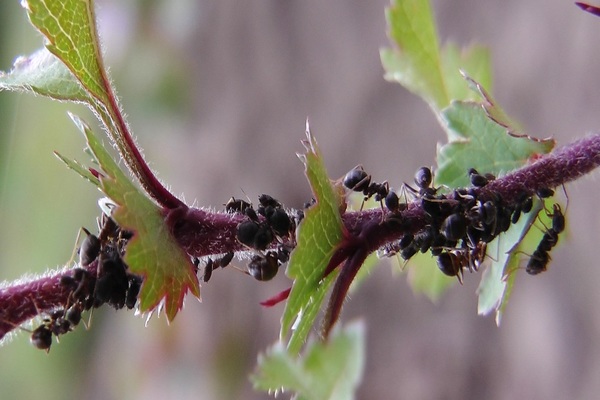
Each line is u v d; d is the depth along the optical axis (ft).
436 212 0.37
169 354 1.43
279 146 1.27
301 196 1.23
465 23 0.90
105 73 0.37
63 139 1.51
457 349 0.90
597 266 0.73
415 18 0.46
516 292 0.83
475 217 0.37
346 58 1.15
